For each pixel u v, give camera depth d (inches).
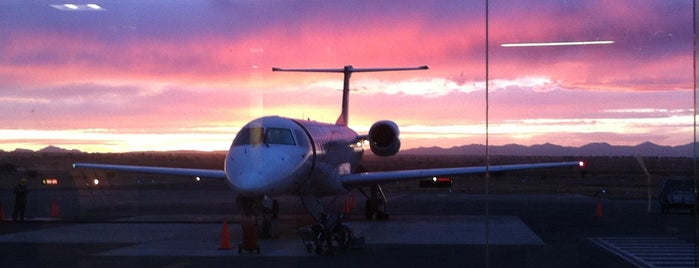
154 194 1314.0
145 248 581.0
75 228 739.4
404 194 1237.7
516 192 1189.1
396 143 855.7
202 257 533.6
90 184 1432.1
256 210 642.2
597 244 576.7
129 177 1700.3
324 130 786.2
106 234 678.5
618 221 759.1
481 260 506.6
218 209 991.0
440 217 840.9
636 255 523.5
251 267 486.3
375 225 754.2
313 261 510.9
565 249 551.8
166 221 816.9
